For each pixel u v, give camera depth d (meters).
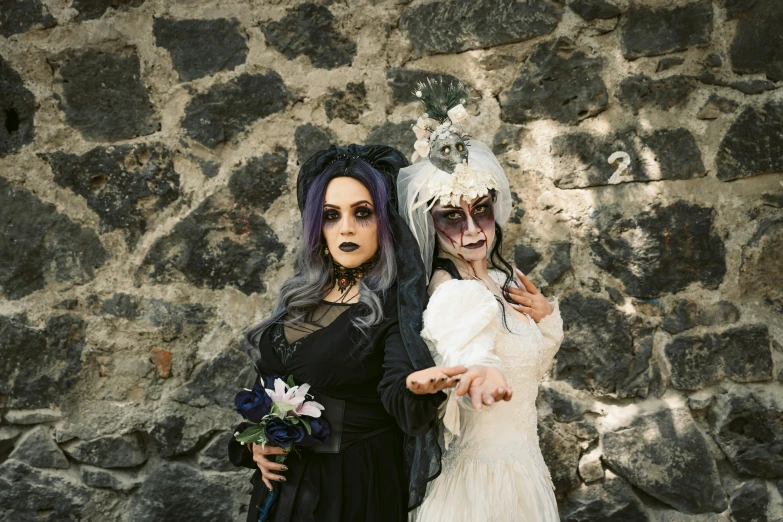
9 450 2.86
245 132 2.83
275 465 1.97
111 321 2.83
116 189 2.84
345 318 1.98
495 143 2.76
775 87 2.67
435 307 1.81
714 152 2.70
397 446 2.02
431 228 2.05
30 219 2.85
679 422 2.70
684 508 2.70
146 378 2.83
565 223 2.75
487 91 2.77
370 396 1.97
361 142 2.81
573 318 2.73
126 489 2.83
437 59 2.79
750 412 2.67
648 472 2.70
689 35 2.69
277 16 2.81
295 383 2.01
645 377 2.71
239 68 2.83
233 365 2.82
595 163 2.73
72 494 2.83
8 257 2.85
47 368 2.83
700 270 2.71
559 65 2.74
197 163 2.84
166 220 2.84
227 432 2.82
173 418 2.82
